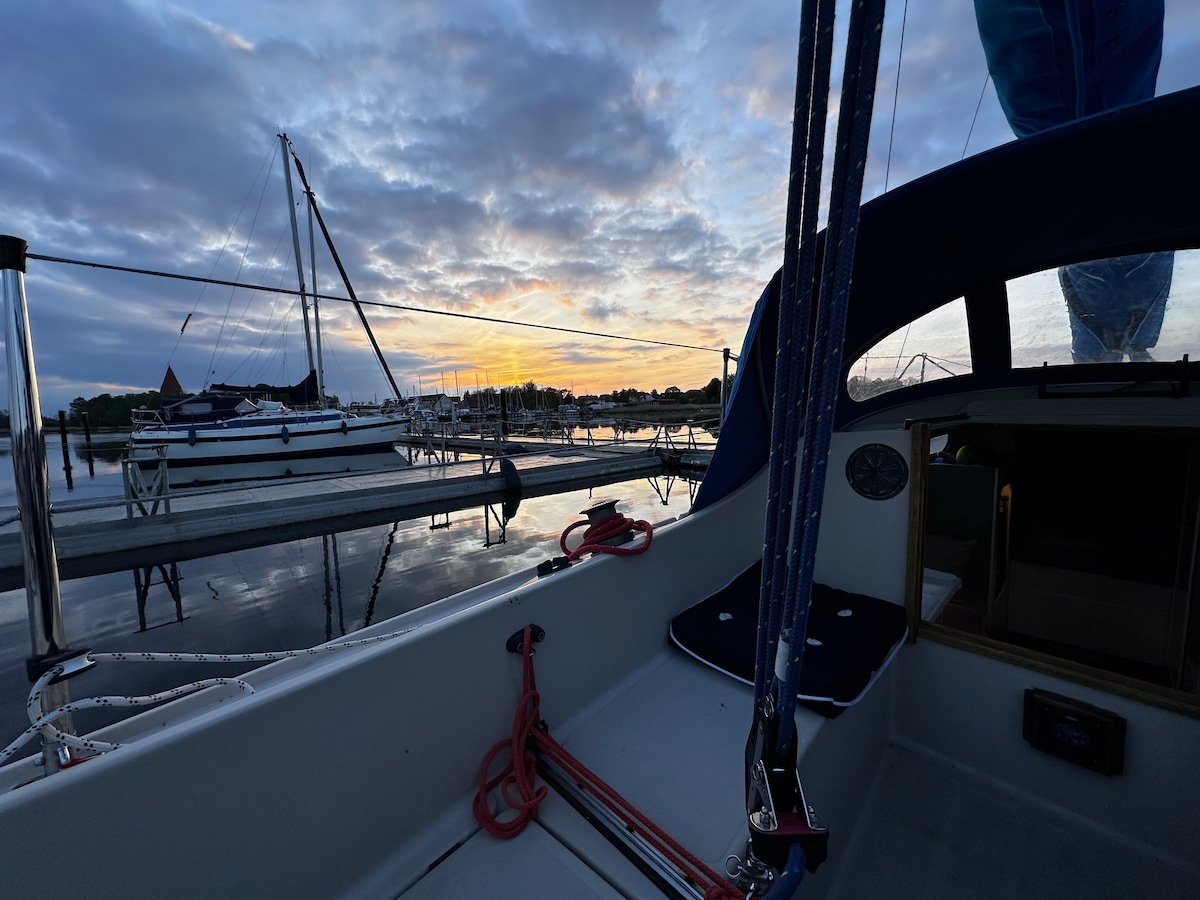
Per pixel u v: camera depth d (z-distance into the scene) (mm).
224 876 933
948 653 1755
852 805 1529
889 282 2209
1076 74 2098
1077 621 2254
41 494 1008
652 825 1206
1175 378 2348
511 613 1465
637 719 1646
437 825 1271
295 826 1026
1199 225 1806
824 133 644
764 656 869
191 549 7754
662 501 11406
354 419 16984
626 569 1876
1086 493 2301
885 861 1398
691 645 1934
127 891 829
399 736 1199
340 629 5207
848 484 2094
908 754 1796
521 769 1327
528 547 8016
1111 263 2133
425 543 8258
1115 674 1484
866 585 2066
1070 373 2590
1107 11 1916
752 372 2309
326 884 1074
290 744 1016
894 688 1844
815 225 667
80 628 5219
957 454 2631
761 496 2613
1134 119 1312
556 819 1282
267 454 15789
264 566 7145
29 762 1127
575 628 1665
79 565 6996
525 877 1144
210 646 4844
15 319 957
